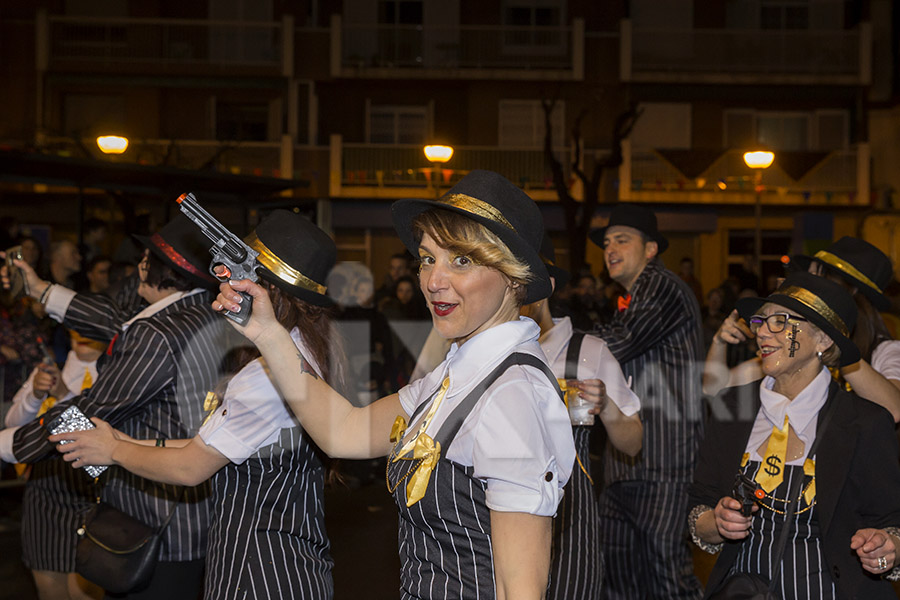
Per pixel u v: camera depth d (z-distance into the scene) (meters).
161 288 2.46
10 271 3.09
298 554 2.02
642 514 3.11
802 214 14.08
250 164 15.29
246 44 16.34
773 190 15.27
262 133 16.52
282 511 2.01
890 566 2.02
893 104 16.62
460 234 1.39
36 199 13.07
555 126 16.61
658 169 15.25
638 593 3.18
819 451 2.16
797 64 16.62
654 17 16.86
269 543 1.99
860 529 2.10
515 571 1.32
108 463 2.07
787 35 16.61
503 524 1.33
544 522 1.35
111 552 2.29
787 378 2.25
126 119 16.25
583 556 2.17
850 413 2.18
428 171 15.37
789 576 2.14
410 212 1.47
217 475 2.03
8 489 4.07
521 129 16.61
